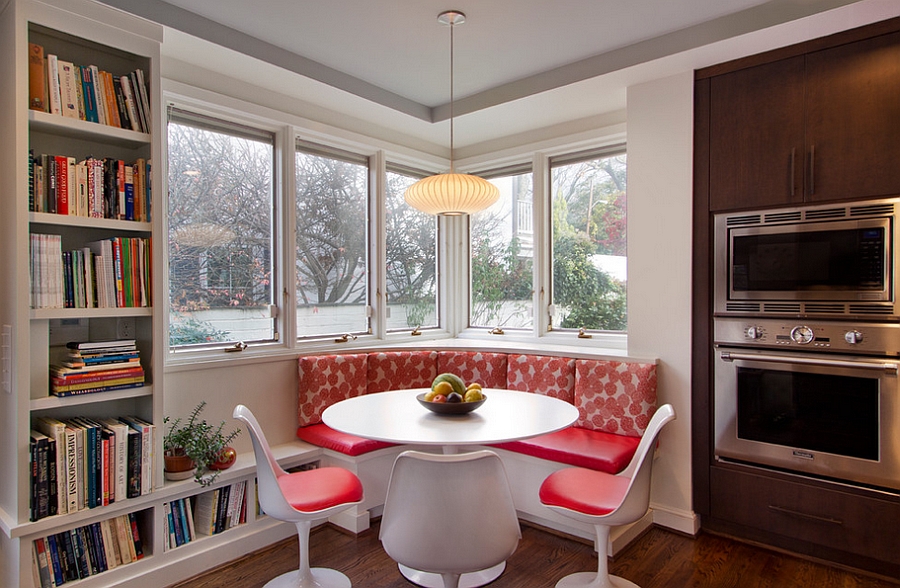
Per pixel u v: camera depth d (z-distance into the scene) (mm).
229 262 2926
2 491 2045
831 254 2387
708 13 2436
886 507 2264
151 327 2295
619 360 2979
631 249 2971
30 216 1959
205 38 2451
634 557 2498
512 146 3908
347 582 2268
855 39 2330
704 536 2725
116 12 2156
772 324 2539
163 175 2635
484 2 2336
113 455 2125
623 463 2523
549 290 3809
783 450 2506
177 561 2314
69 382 2051
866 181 2303
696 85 2775
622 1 2326
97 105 2150
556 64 2980
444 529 1576
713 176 2717
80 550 2072
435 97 3469
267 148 3123
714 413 2711
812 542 2447
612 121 3404
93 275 2129
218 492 2496
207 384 2721
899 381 2219
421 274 4125
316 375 3092
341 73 3061
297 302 3248
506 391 2789
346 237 3568
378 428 2070
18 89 1930
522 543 2643
